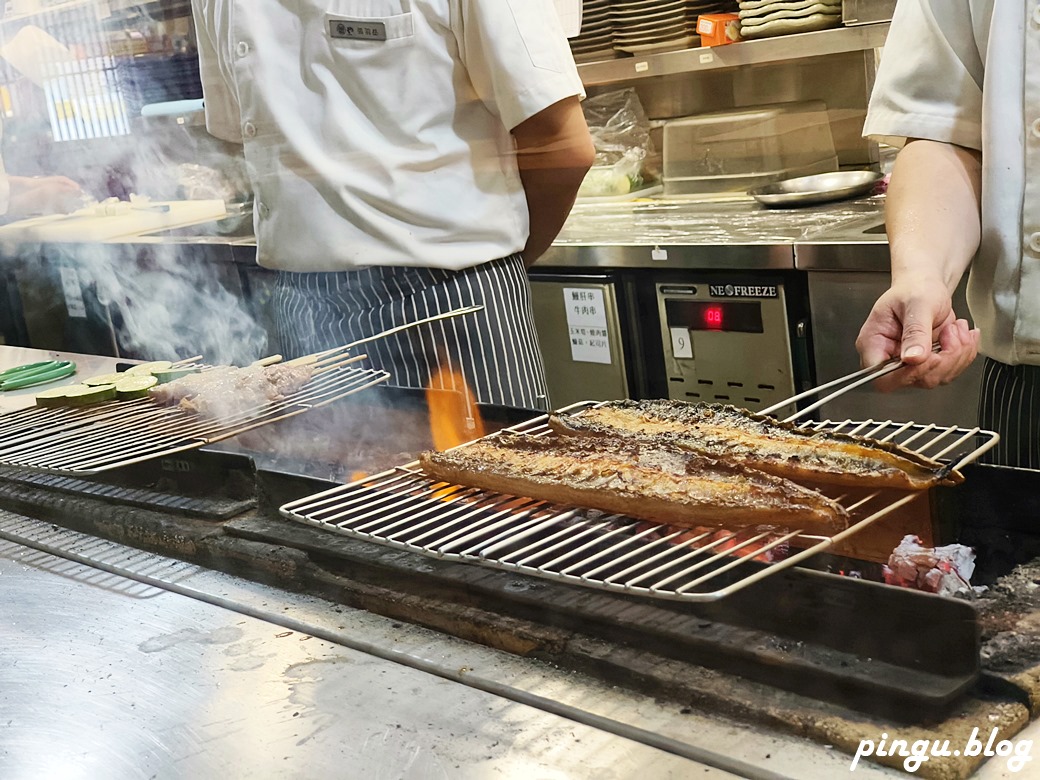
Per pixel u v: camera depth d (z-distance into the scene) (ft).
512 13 6.54
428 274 7.02
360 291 7.17
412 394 6.01
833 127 10.87
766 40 10.32
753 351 9.24
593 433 4.80
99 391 7.11
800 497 3.73
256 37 6.77
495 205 7.09
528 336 7.47
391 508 4.48
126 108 10.74
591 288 9.98
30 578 5.25
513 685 3.66
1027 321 5.17
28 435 6.38
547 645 3.75
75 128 10.69
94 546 5.49
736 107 11.48
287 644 4.21
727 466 4.10
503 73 6.61
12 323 11.59
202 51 7.65
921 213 5.14
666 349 9.82
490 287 7.13
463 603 4.10
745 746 3.15
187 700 3.91
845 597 3.28
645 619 3.64
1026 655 3.24
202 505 5.38
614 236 10.04
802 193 9.82
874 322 4.70
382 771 3.31
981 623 3.46
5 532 5.85
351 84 6.73
